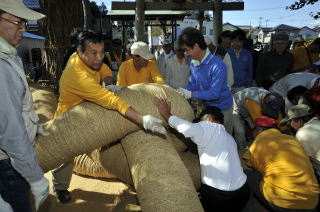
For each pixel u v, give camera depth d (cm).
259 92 464
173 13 1167
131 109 258
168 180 236
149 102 306
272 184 286
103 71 358
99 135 286
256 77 618
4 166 214
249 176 328
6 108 185
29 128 226
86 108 291
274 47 592
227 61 478
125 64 430
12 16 196
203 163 278
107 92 262
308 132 295
